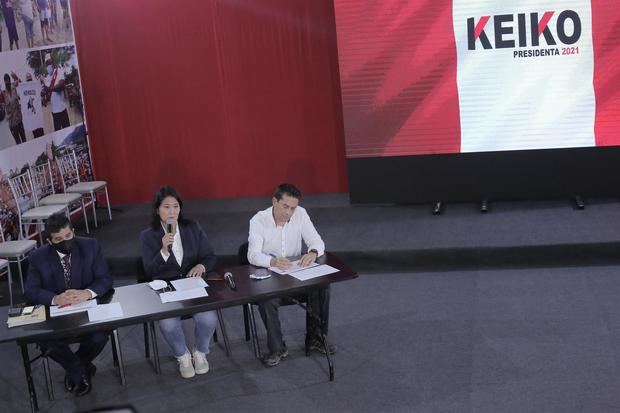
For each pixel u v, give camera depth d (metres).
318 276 4.61
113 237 7.55
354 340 5.24
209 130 8.55
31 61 7.60
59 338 4.63
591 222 6.78
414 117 7.53
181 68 8.42
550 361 4.72
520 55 7.24
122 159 8.77
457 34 7.29
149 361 5.16
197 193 8.75
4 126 7.12
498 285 6.04
